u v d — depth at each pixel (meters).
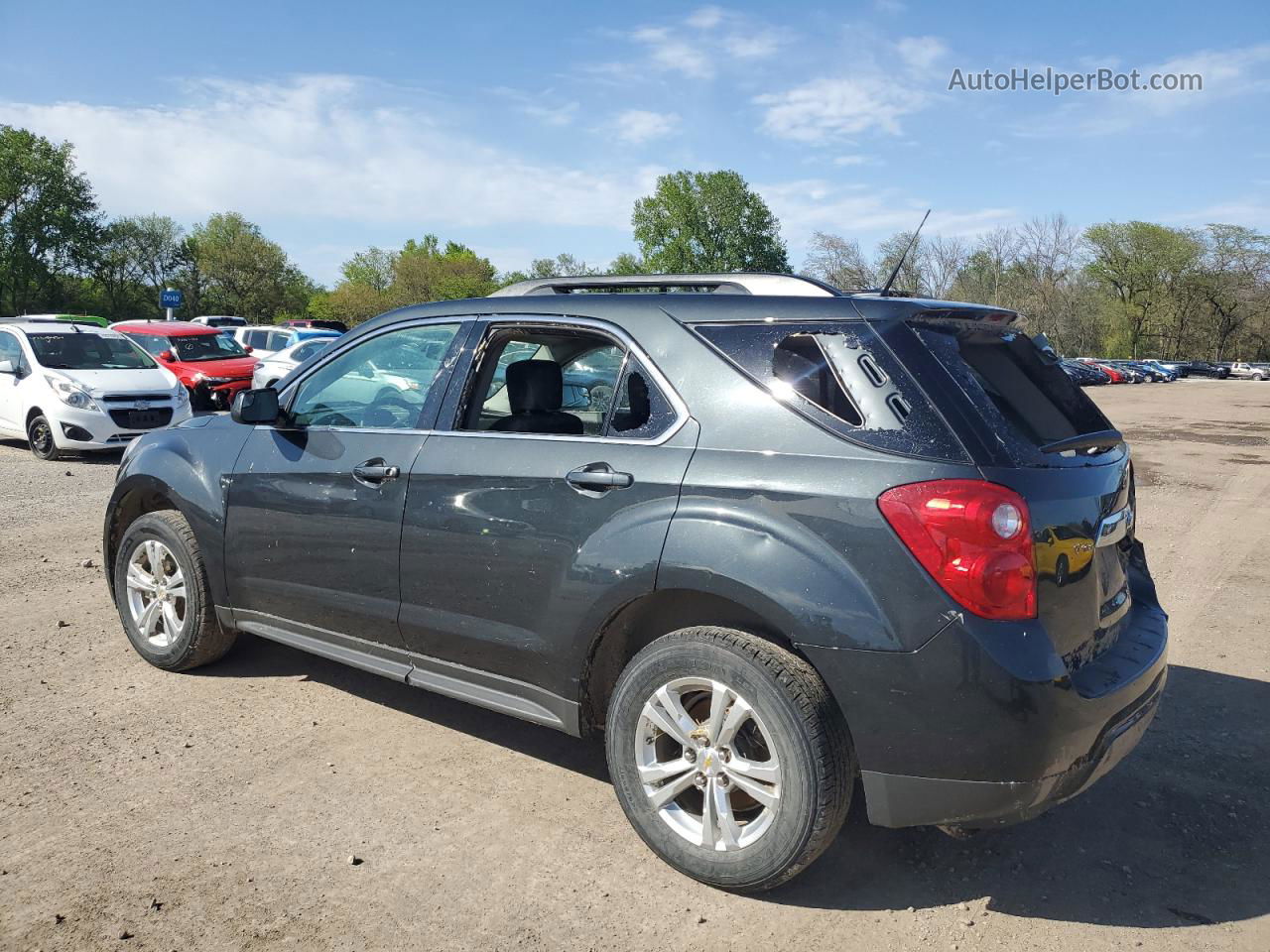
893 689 2.43
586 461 2.99
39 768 3.44
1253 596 6.05
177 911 2.61
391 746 3.70
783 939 2.55
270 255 83.94
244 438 4.07
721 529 2.65
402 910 2.64
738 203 77.81
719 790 2.71
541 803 3.27
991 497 2.40
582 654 2.96
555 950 2.49
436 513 3.31
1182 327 91.25
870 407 2.59
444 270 82.94
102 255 74.12
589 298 3.23
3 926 2.52
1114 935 2.59
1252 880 2.88
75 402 11.43
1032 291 80.12
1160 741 3.87
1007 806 2.44
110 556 4.66
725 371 2.84
